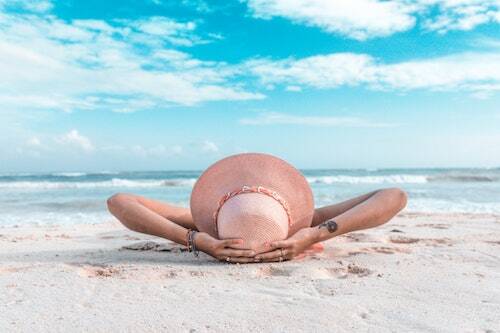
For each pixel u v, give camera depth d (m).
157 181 7.28
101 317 0.68
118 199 1.17
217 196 1.11
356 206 1.13
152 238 1.65
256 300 0.76
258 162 1.15
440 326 0.62
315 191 4.70
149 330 0.62
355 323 0.64
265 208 1.02
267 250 1.02
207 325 0.64
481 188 5.10
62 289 0.84
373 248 1.28
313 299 0.76
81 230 1.94
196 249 1.07
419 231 1.71
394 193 1.13
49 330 0.62
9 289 0.84
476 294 0.79
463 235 1.60
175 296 0.79
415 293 0.80
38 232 1.86
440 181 7.11
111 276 0.96
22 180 9.29
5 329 0.63
